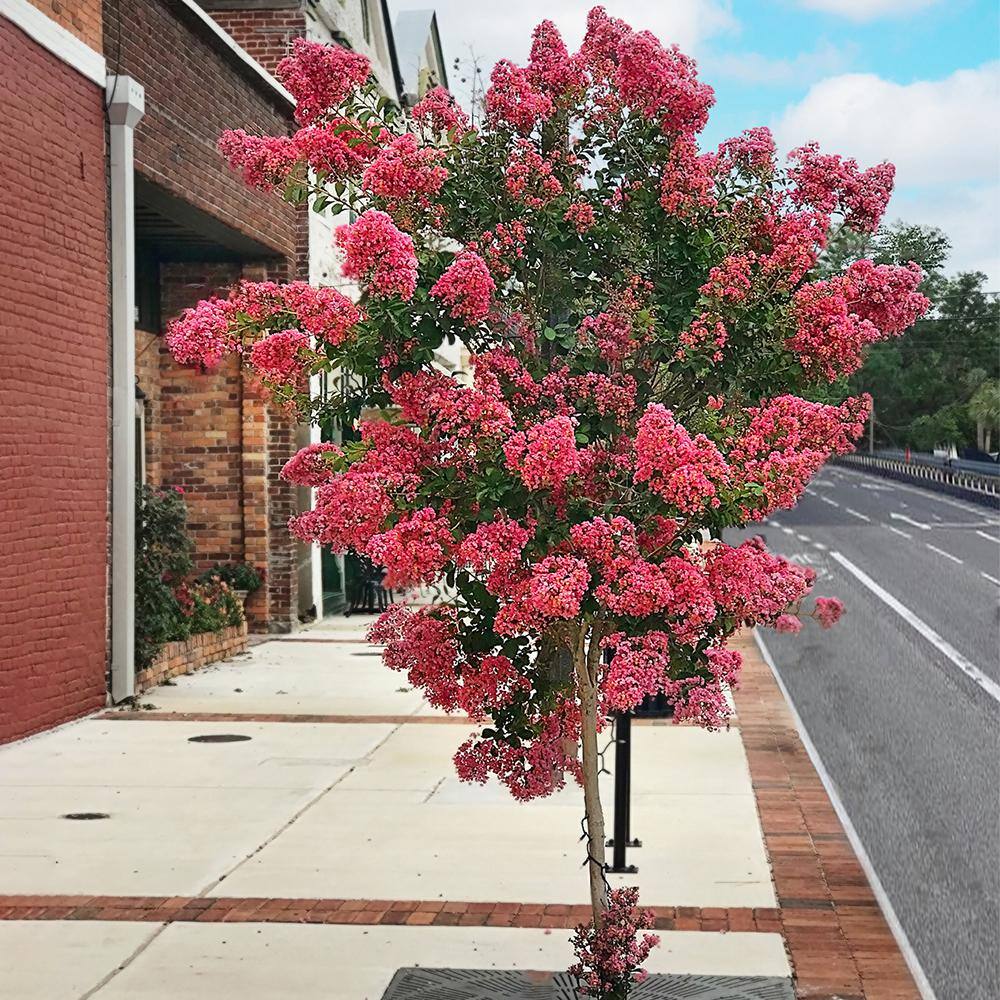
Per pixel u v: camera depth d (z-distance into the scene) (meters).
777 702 16.19
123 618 15.35
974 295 131.62
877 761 13.23
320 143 6.27
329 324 5.89
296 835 9.88
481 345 6.30
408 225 6.25
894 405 134.25
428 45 36.62
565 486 5.82
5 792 11.23
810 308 6.09
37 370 13.45
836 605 7.28
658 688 6.38
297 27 22.70
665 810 10.73
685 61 6.46
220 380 21.94
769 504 5.91
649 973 7.02
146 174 15.97
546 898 8.38
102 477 15.01
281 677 17.75
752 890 8.62
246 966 7.17
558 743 6.61
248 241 20.30
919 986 7.16
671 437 5.52
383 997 6.68
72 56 14.08
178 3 16.61
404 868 9.02
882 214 6.50
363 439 6.09
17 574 13.16
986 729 14.95
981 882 9.34
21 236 13.12
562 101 6.53
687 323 6.30
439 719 14.78
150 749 13.02
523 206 6.32
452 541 5.82
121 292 15.14
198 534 22.12
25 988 6.86
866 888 8.70
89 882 8.70
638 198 6.46
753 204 6.42
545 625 5.88
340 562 26.23
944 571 33.62
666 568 5.74
